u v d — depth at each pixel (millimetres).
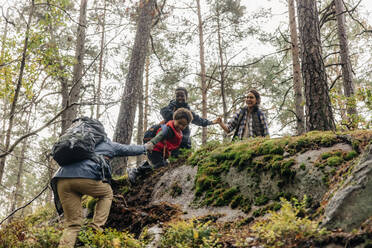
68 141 3453
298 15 6629
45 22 6266
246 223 3600
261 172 4051
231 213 3932
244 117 5664
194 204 4449
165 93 16594
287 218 2637
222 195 4219
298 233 2564
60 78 10258
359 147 3498
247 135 5496
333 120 5805
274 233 2641
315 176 3506
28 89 6211
